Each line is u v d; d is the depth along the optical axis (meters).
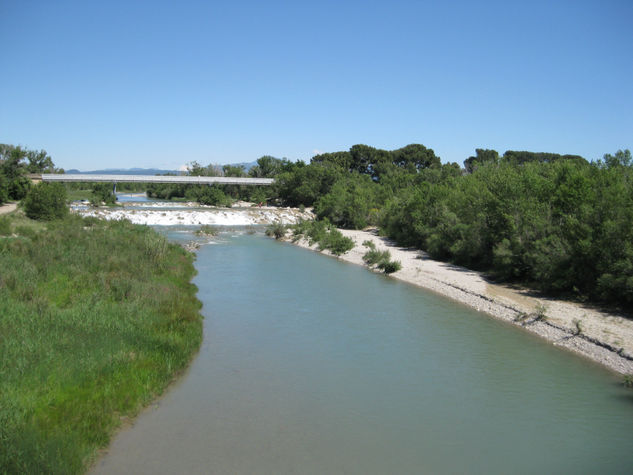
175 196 122.81
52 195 48.16
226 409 13.41
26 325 15.98
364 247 46.62
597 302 24.17
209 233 57.88
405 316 23.50
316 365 16.91
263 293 27.62
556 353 18.52
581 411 13.84
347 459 11.12
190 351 17.41
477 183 42.16
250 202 104.56
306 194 90.38
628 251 21.67
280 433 12.20
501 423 13.09
